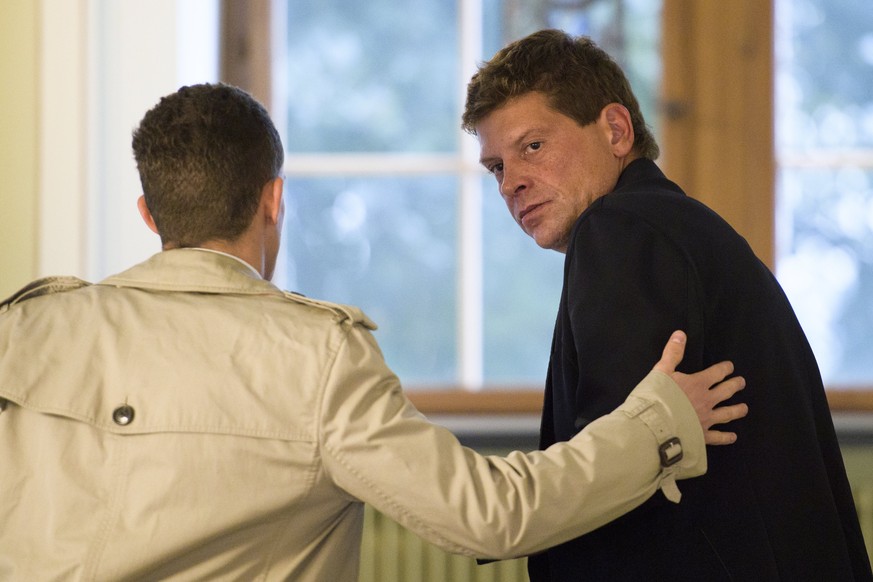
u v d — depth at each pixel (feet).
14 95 19.66
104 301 8.68
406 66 22.39
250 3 22.34
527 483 8.17
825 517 9.57
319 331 8.43
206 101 9.11
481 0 22.31
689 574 9.10
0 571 7.86
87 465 7.97
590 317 9.26
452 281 22.30
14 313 8.80
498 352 22.26
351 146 22.39
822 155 22.21
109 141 20.02
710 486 9.26
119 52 20.07
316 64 22.40
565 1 22.27
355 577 9.00
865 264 22.16
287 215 22.34
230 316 8.47
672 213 9.77
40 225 19.56
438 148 22.38
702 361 9.37
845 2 22.16
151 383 8.14
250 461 7.97
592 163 10.62
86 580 7.70
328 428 8.09
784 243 22.21
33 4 19.67
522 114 10.58
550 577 10.27
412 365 22.29
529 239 22.26
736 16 22.13
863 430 19.88
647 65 22.30
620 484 8.36
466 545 8.11
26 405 8.12
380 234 22.35
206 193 8.96
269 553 8.20
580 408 9.22
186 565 7.97
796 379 9.95
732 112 22.13
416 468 8.05
